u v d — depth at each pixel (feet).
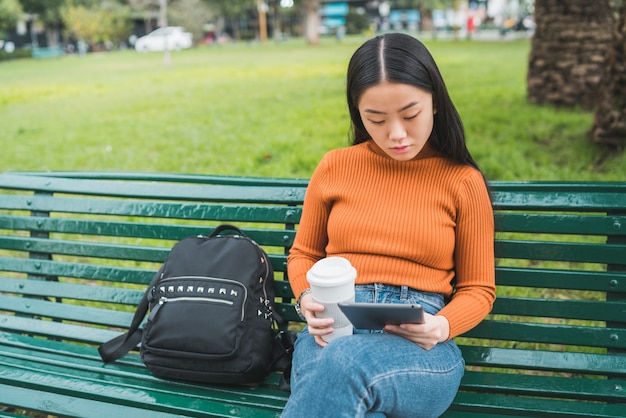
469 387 6.65
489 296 6.05
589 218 6.55
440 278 6.27
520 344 9.52
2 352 7.69
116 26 124.26
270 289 7.17
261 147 20.11
